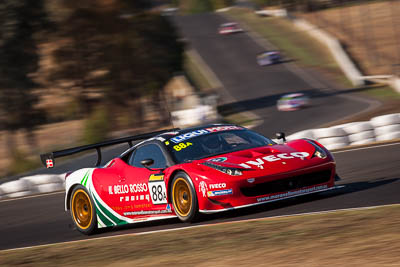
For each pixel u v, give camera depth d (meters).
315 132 56.53
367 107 112.25
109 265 19.11
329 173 25.08
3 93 115.62
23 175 72.31
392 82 143.50
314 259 15.55
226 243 19.58
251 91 162.50
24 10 117.31
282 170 23.67
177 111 123.44
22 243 29.12
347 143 56.16
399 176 30.80
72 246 24.44
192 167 24.22
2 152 115.12
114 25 121.88
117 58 121.06
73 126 128.75
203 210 23.77
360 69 174.00
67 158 88.50
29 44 118.56
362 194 26.06
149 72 122.56
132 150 28.48
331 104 126.88
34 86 119.56
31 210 42.22
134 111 121.88
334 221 20.50
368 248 15.92
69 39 120.19
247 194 23.31
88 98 121.25
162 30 128.00
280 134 28.36
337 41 192.38
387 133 56.94
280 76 175.00
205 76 183.88
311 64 184.88
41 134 125.88
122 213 27.75
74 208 29.84
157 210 26.12
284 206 25.73
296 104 125.38
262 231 20.59
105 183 28.12
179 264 17.48
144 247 21.41
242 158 24.44
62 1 119.06
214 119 120.25
